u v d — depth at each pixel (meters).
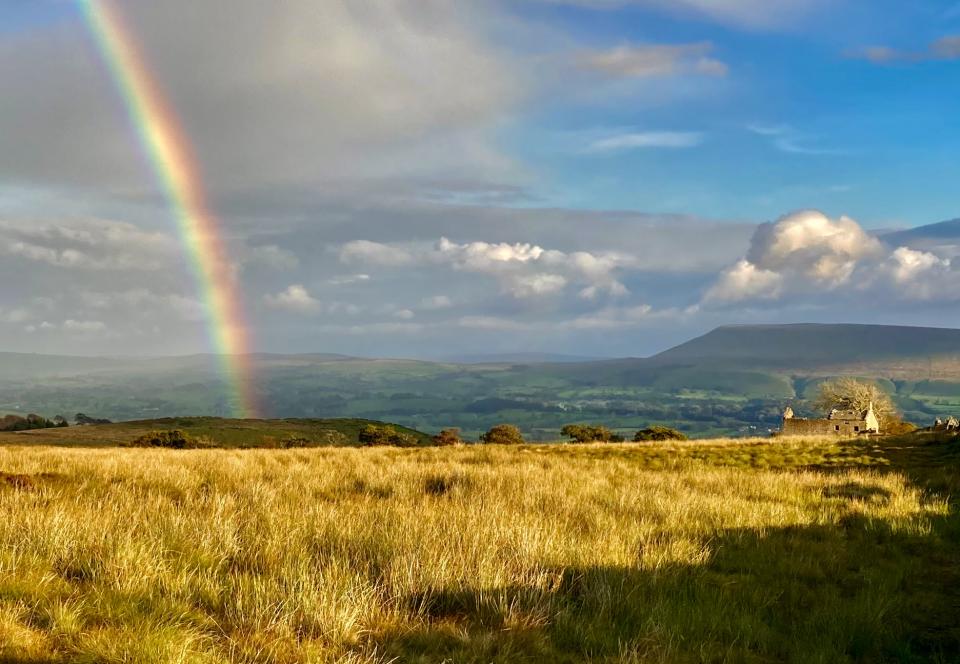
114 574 6.81
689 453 37.03
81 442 87.19
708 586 8.50
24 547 7.70
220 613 6.43
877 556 10.70
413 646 6.04
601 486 16.81
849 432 86.44
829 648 6.58
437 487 16.34
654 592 7.94
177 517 9.47
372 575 7.77
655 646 6.25
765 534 11.75
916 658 6.55
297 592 6.66
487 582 7.44
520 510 12.44
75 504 10.73
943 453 32.44
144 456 22.97
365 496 14.16
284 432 115.56
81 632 5.52
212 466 18.83
